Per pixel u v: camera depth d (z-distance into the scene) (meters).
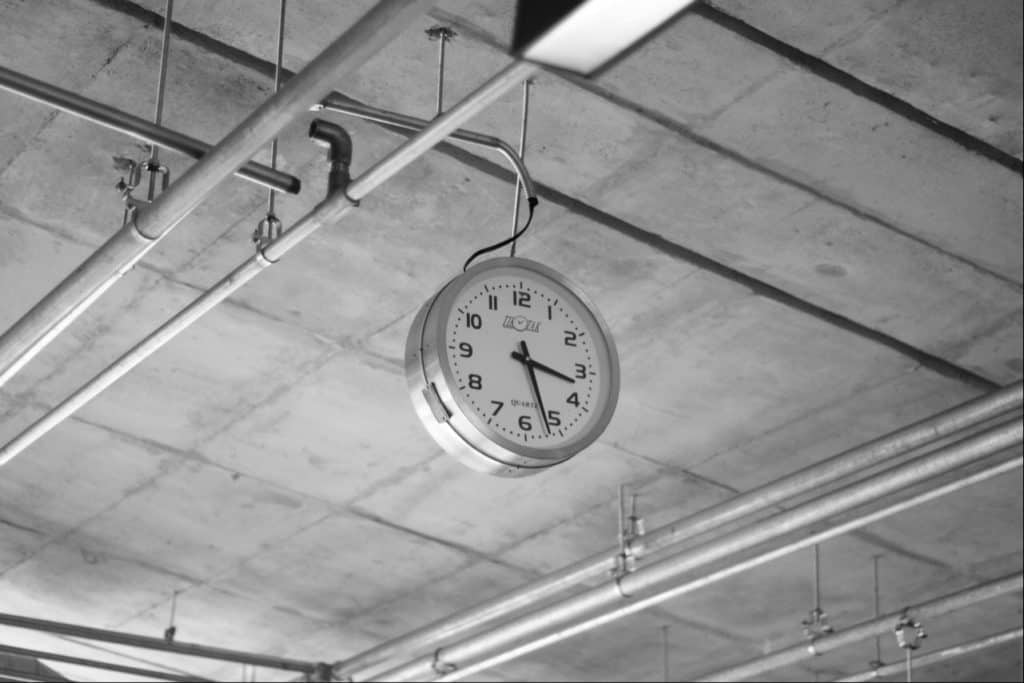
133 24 6.05
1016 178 6.93
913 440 8.03
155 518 9.77
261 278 7.62
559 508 9.71
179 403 8.61
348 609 11.01
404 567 10.44
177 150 4.93
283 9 5.55
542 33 3.41
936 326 7.95
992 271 7.55
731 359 8.21
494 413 5.15
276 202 7.07
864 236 7.32
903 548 10.18
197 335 8.05
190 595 10.73
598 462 9.17
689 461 9.14
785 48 6.23
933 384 8.38
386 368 8.29
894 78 6.39
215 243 7.33
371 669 11.44
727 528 9.86
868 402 8.55
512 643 10.67
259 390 8.50
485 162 6.88
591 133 6.69
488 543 10.14
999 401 7.71
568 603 9.74
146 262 7.46
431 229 7.29
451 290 5.23
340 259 7.50
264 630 11.28
